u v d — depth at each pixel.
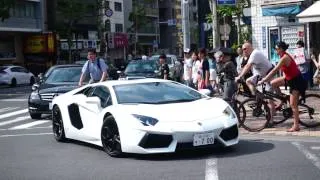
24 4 61.59
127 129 9.38
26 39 61.62
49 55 60.28
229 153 9.73
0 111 21.81
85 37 73.06
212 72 18.17
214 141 9.28
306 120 12.29
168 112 9.48
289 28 22.86
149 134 9.16
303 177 7.70
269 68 12.55
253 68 13.16
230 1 22.92
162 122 9.21
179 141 9.09
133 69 25.44
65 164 9.40
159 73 22.38
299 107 12.28
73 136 11.65
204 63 17.98
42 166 9.33
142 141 9.20
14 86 44.78
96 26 75.06
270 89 12.78
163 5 108.31
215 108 9.77
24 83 46.53
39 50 60.56
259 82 12.00
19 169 9.15
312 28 22.28
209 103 10.03
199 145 9.16
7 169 9.20
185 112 9.52
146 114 9.40
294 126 11.86
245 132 12.20
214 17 27.78
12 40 61.16
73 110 11.59
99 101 10.54
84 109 11.11
